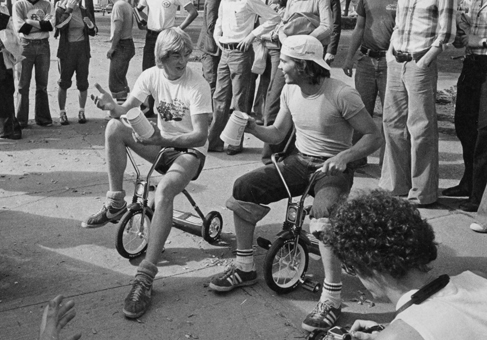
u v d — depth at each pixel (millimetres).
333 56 6520
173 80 4293
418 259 1872
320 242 3748
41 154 6934
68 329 3699
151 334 3686
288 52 3850
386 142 5754
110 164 4539
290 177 4070
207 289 4207
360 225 1893
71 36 7812
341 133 4008
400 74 5441
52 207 5473
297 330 3777
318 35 5922
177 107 4316
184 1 7898
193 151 4293
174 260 4590
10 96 7324
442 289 1844
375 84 6309
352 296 4164
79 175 6312
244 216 4074
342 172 3943
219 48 7230
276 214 5445
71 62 7918
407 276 1904
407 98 5527
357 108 3846
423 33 5195
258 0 6445
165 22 8023
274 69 6402
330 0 6164
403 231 1866
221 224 4848
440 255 4738
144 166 6609
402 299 1869
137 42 16125
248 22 6582
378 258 1864
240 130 4023
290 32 5969
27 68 7719
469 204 5539
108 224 5133
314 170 4035
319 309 3793
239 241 4164
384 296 1975
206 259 4621
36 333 3658
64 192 5840
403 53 5336
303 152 4113
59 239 4848
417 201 5582
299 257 4195
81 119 8250
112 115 4395
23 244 4742
